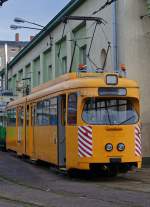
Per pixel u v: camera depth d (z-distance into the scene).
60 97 17.89
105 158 16.16
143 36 23.30
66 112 17.25
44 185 15.70
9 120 31.28
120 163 16.41
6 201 12.57
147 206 11.13
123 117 16.67
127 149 16.42
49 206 11.52
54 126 18.44
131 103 16.91
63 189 14.56
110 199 12.31
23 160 26.12
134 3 23.27
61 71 35.47
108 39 24.98
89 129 16.22
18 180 17.33
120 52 23.88
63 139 17.75
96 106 16.48
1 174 19.44
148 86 23.23
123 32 23.48
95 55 27.12
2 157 28.83
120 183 15.77
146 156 22.64
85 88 16.45
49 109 19.33
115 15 24.25
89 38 28.14
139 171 19.50
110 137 16.30
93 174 18.06
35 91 23.42
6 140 32.62
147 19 23.38
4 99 36.75
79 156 16.27
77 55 31.17
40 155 20.97
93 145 16.17
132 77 23.11
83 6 29.16
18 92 43.53
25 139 24.84
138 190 13.94
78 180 16.88
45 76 40.81
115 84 16.72
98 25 26.53
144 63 23.30
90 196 12.97
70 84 17.12
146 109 23.09
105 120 16.47
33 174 19.20
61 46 35.44
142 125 22.78
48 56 39.97
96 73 17.62
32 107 22.97
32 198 12.94
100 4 26.20
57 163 17.98
